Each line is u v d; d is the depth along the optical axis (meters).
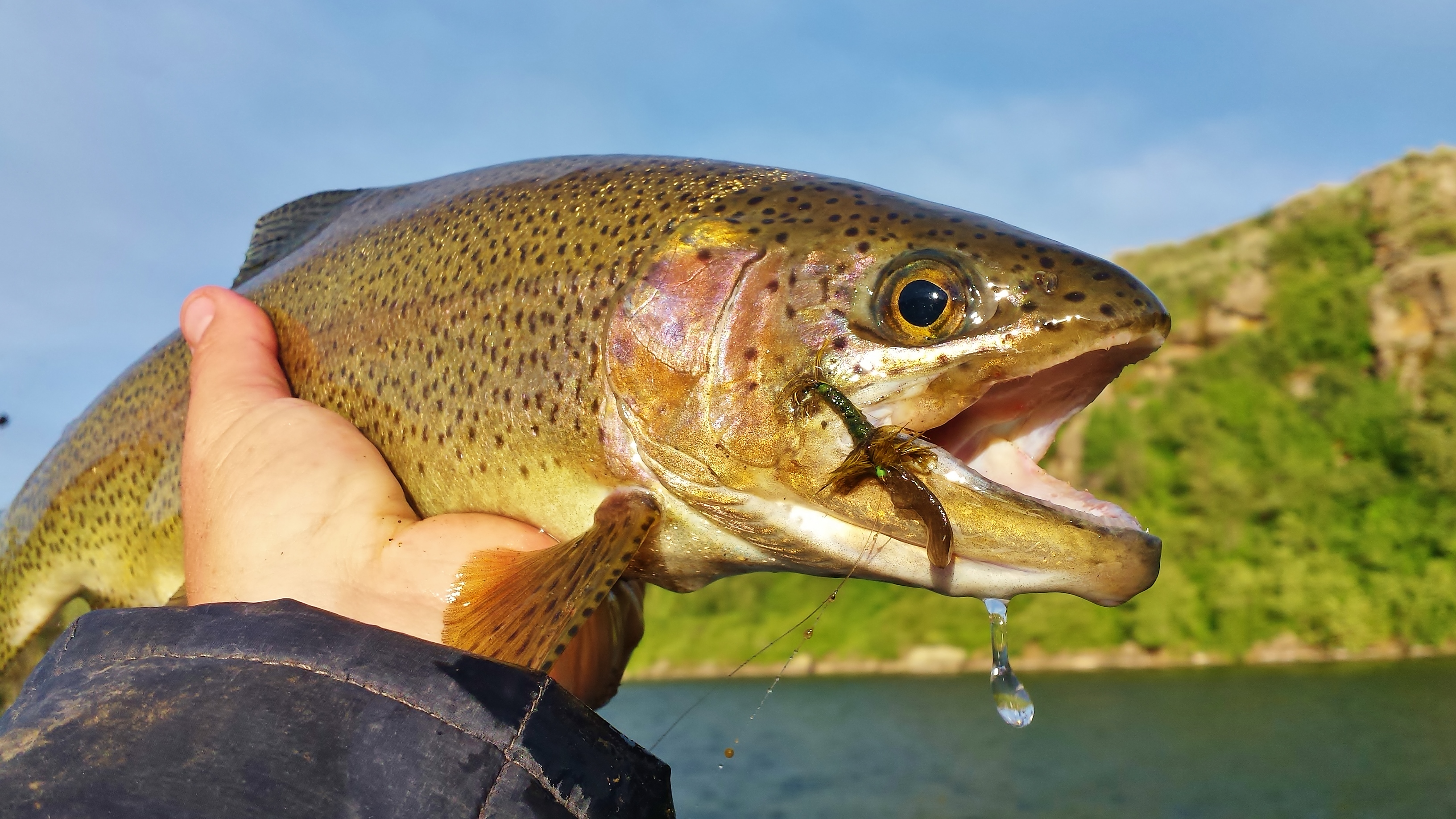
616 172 0.22
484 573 0.17
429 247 0.24
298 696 0.09
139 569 0.31
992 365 0.18
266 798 0.09
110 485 0.31
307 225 0.30
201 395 0.20
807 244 0.19
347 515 0.17
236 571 0.17
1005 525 0.17
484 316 0.22
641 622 0.22
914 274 0.18
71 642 0.10
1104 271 0.18
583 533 0.20
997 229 0.19
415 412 0.23
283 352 0.26
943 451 0.17
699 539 0.20
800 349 0.19
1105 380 0.19
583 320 0.21
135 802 0.08
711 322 0.19
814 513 0.19
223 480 0.18
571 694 0.10
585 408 0.20
